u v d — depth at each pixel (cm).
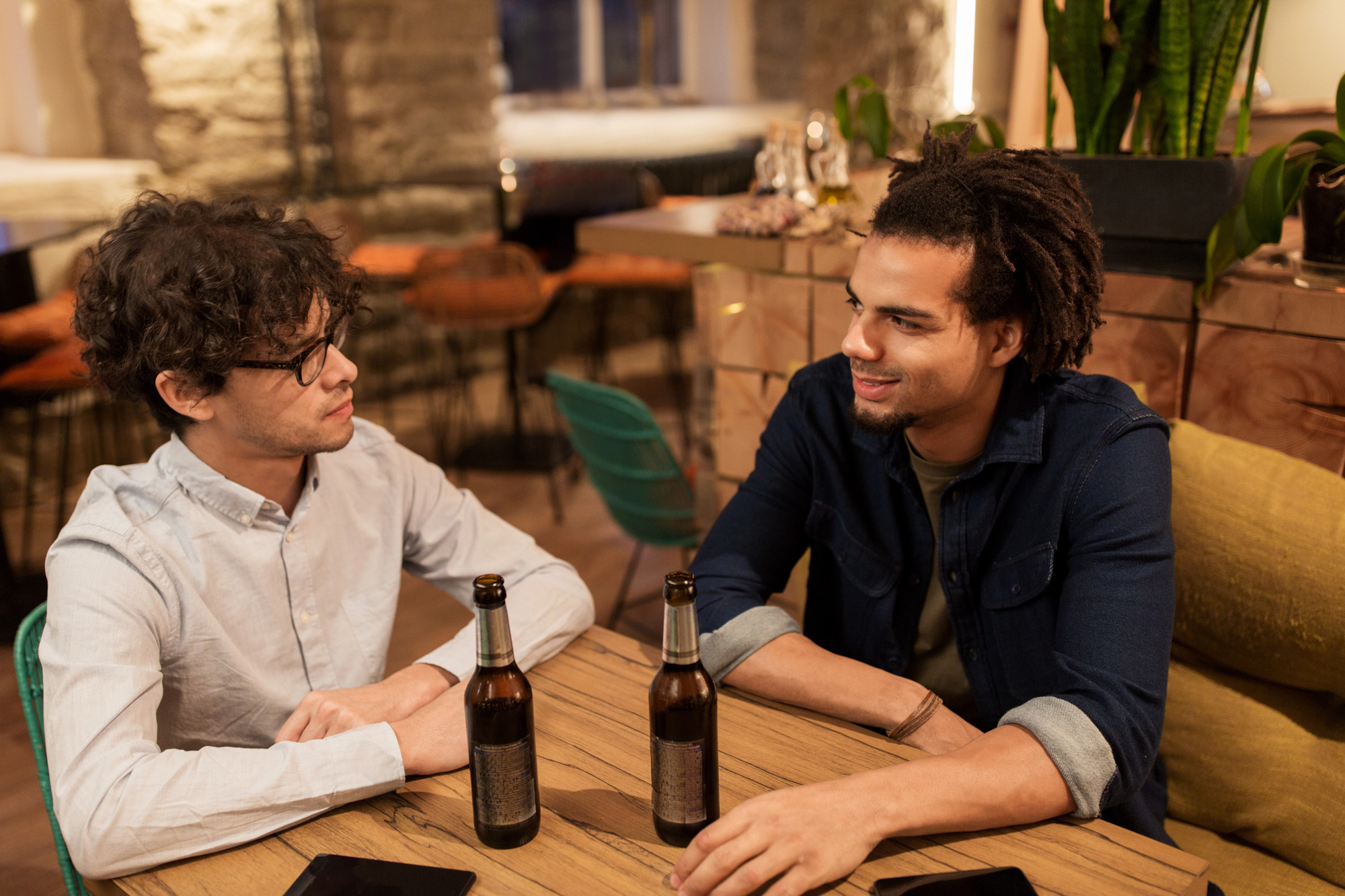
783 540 134
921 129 323
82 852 92
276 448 110
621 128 534
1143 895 85
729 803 96
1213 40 152
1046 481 116
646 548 329
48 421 358
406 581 308
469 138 472
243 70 390
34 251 341
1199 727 129
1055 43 163
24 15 369
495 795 90
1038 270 105
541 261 415
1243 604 124
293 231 107
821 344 196
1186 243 156
